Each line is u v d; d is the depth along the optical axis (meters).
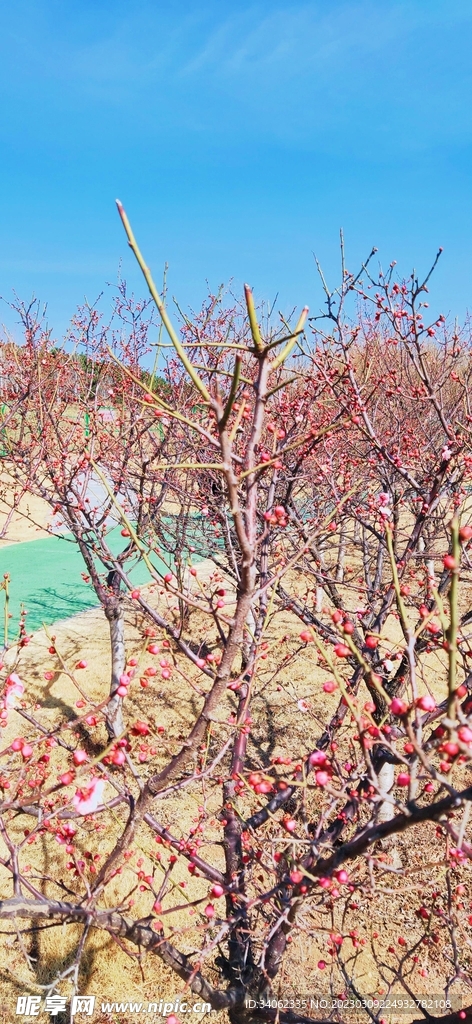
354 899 3.78
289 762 2.26
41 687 7.38
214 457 5.52
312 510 5.65
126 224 1.22
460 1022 2.52
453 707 1.23
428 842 4.64
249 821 2.98
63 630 9.23
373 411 5.81
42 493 5.82
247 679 3.00
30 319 7.30
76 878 4.58
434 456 4.98
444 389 7.01
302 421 4.46
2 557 12.15
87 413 6.02
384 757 2.75
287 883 2.19
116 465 5.97
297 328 1.39
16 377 6.87
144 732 1.81
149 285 1.26
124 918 2.26
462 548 3.98
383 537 4.54
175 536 5.97
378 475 5.09
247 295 1.40
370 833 1.52
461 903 3.73
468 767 4.58
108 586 6.37
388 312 4.12
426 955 4.02
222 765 5.45
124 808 5.33
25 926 4.50
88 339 7.21
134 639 8.85
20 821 5.43
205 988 2.66
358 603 7.28
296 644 7.91
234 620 1.76
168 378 7.09
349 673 6.16
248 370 5.30
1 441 6.23
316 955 3.96
